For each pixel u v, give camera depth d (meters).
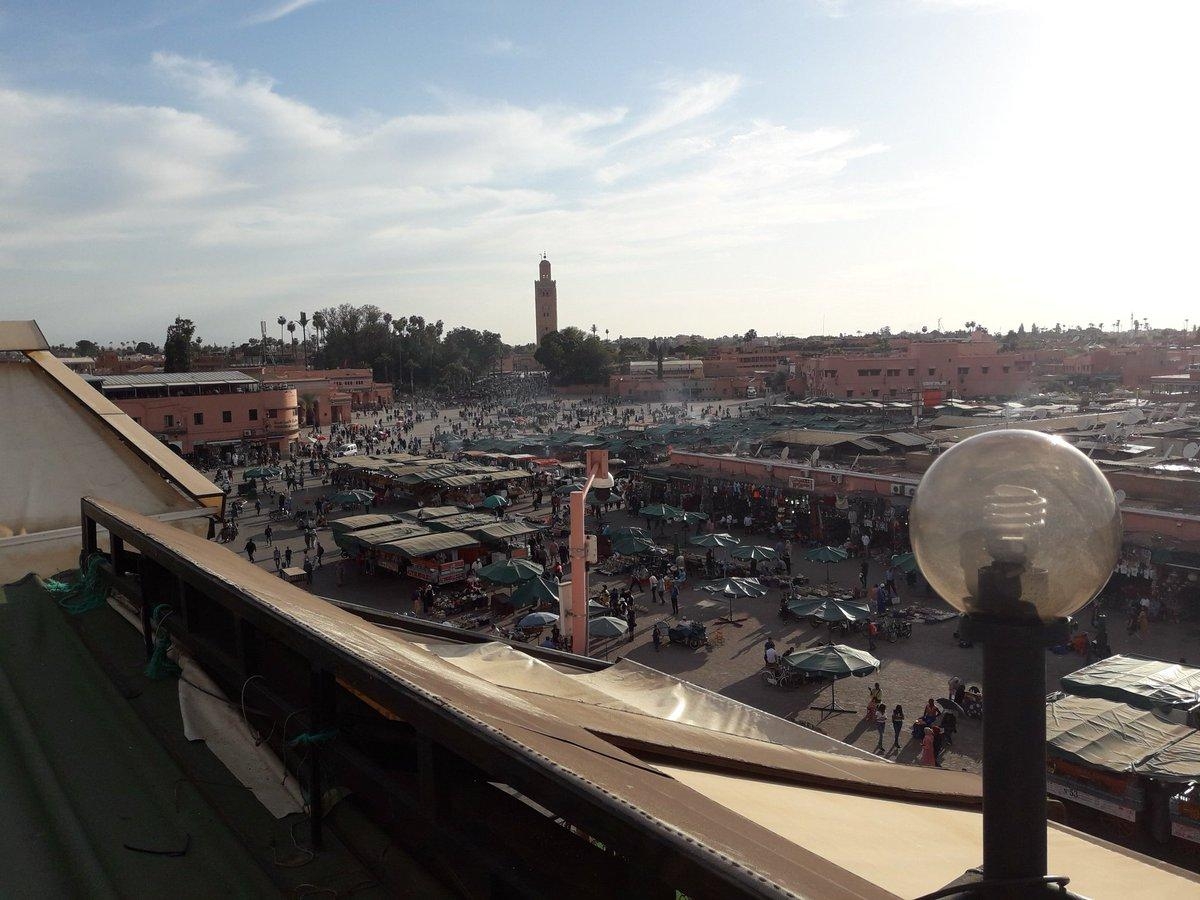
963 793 4.23
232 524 39.72
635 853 1.50
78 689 3.64
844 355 115.50
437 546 29.52
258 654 3.23
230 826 2.72
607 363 142.25
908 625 24.47
